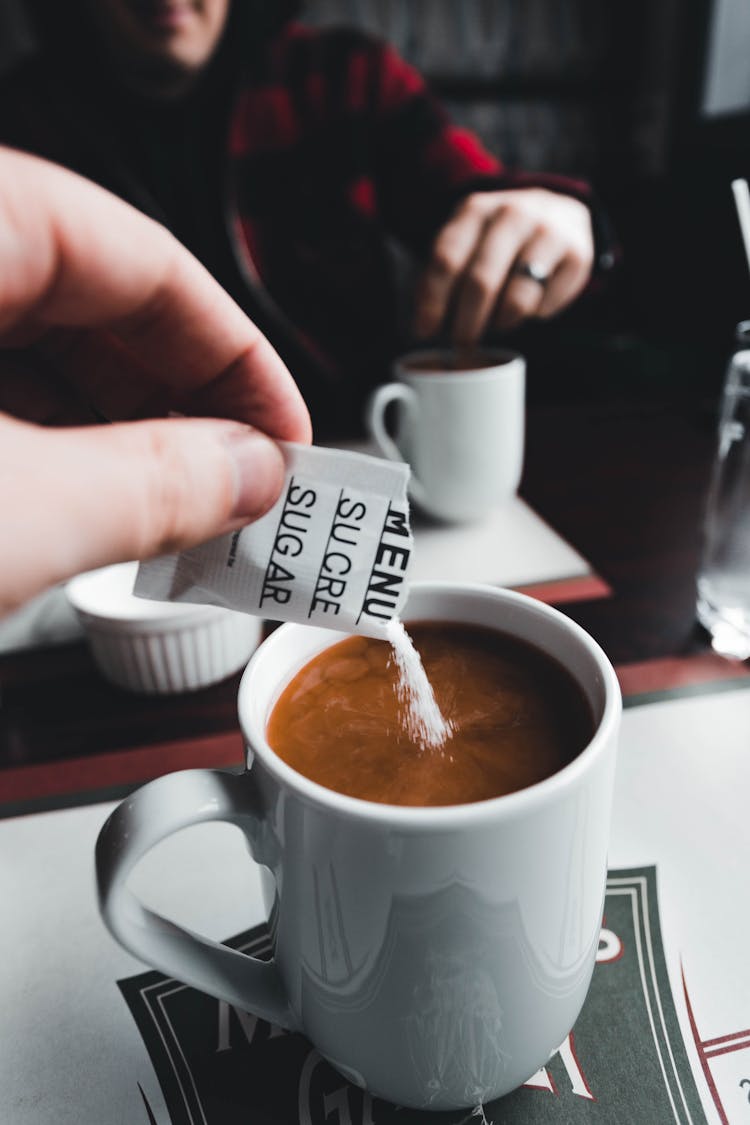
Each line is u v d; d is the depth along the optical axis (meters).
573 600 0.48
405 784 0.30
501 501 0.55
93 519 0.28
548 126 1.28
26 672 0.45
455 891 0.27
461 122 1.24
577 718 0.31
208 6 0.76
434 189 0.90
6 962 0.34
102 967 0.34
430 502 0.54
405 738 0.31
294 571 0.30
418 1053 0.29
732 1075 0.30
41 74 0.81
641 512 0.55
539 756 0.30
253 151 0.91
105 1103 0.30
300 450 0.30
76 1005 0.33
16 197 0.28
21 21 1.07
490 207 0.66
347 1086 0.31
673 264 1.14
